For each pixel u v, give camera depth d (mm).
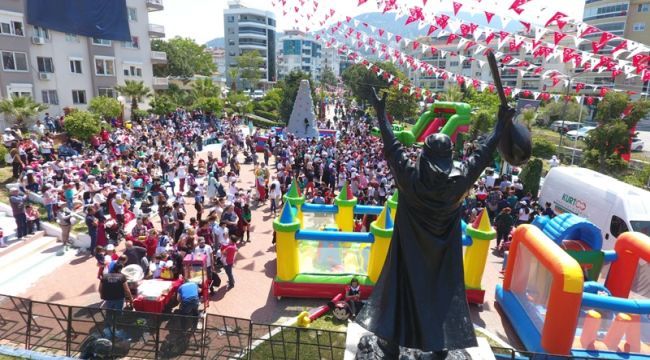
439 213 4500
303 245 11492
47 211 14633
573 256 10406
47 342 8172
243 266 12594
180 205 13641
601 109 24656
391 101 45906
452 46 53812
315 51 120062
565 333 8148
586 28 9297
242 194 15109
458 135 28156
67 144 23609
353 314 9898
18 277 11344
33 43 31859
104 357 7625
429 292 4793
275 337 8852
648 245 9633
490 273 12859
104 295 8930
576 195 15727
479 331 9781
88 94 37125
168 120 35562
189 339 8234
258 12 105500
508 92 15461
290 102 52562
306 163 20984
